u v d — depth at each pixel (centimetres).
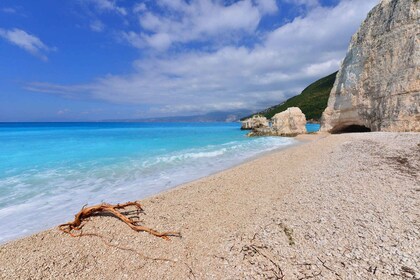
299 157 1627
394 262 443
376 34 2772
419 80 2159
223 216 720
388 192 801
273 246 534
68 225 672
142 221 697
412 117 2191
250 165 1450
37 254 538
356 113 3038
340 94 3316
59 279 453
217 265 480
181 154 2059
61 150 2325
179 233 621
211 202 846
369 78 2789
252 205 799
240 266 472
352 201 747
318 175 1110
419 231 539
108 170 1458
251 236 585
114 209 718
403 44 2380
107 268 483
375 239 523
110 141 3319
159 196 922
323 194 841
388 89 2459
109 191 1064
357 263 450
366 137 2098
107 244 575
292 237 565
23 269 484
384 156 1339
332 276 422
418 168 1064
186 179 1259
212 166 1573
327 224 611
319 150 1823
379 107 2586
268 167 1374
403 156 1291
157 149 2409
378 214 640
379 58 2652
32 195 1005
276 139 3522
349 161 1321
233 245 550
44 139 3606
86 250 551
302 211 710
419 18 2269
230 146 2669
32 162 1694
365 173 1055
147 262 501
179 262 497
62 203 917
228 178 1166
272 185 1021
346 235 550
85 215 712
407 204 692
